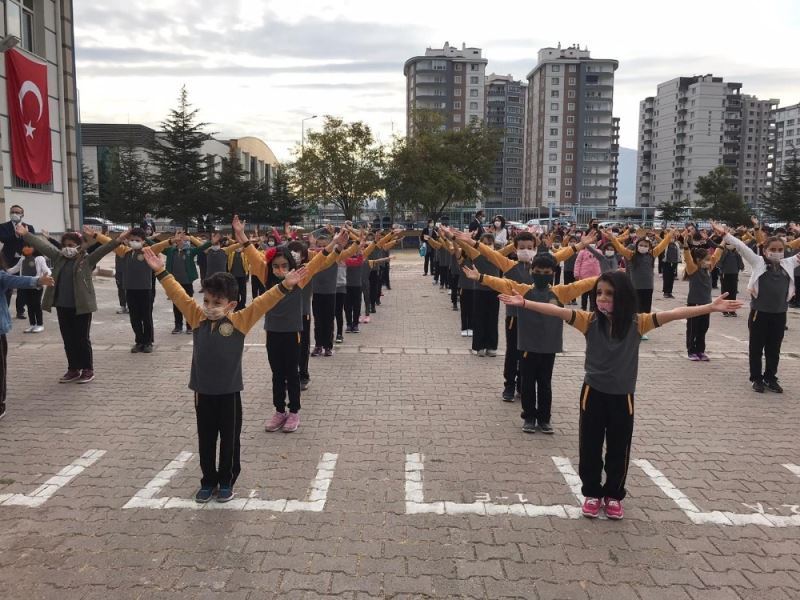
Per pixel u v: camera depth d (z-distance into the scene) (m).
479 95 102.00
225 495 4.40
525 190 106.06
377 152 40.75
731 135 109.00
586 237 7.09
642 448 5.61
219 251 12.61
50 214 20.50
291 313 5.81
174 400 6.91
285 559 3.68
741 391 7.56
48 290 7.42
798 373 8.51
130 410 6.54
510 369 6.91
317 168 40.75
